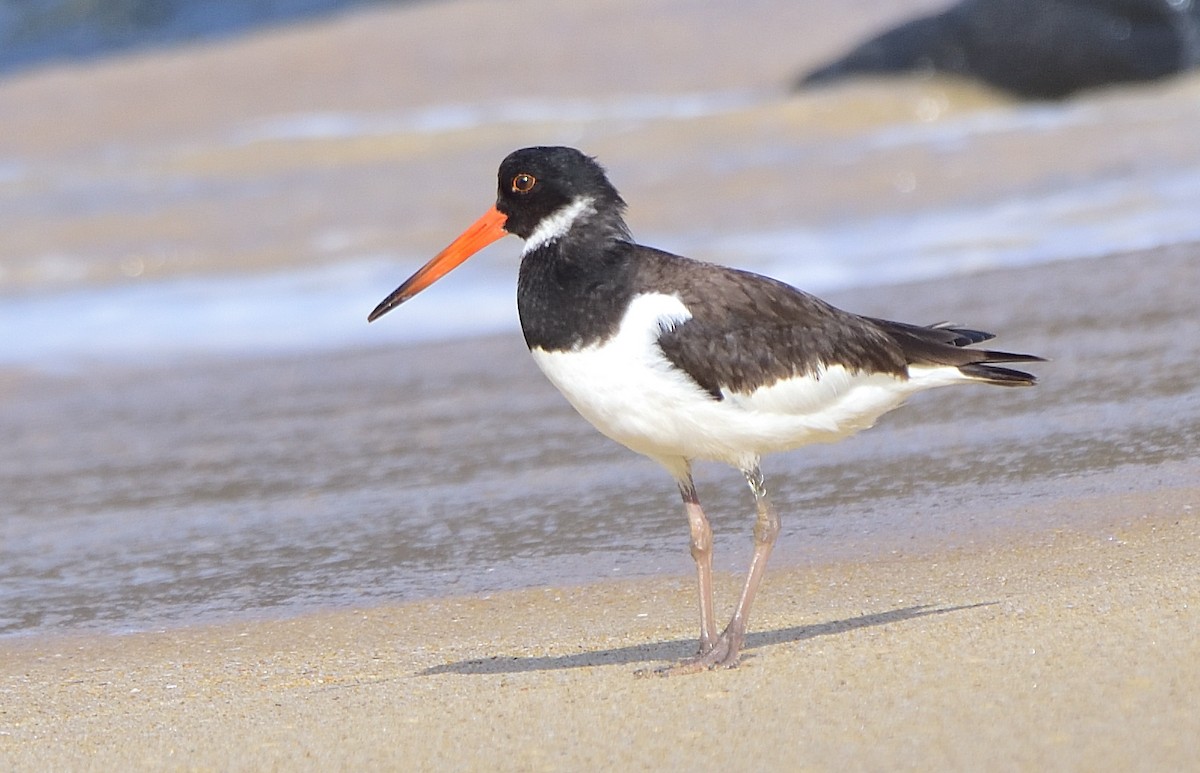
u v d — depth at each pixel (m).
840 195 25.12
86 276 24.73
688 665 8.78
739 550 11.50
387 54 42.03
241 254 25.31
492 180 28.94
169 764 7.97
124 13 55.88
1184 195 22.77
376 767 7.66
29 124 38.03
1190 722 7.07
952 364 9.23
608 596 10.78
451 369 18.39
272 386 18.47
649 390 8.75
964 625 8.81
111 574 12.43
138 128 36.94
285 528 13.23
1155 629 8.27
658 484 13.45
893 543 11.09
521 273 9.24
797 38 40.69
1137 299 17.17
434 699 8.62
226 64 42.81
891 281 19.78
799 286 20.17
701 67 38.69
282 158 32.12
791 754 7.28
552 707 8.27
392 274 23.64
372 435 15.95
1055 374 14.88
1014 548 10.57
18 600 11.93
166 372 19.66
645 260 9.00
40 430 17.47
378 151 32.09
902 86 33.47
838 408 9.06
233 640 10.55
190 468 15.48
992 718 7.37
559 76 38.81
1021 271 19.08
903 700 7.74
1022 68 33.41
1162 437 12.71
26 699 9.60
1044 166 25.56
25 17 55.91
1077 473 12.10
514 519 12.82
